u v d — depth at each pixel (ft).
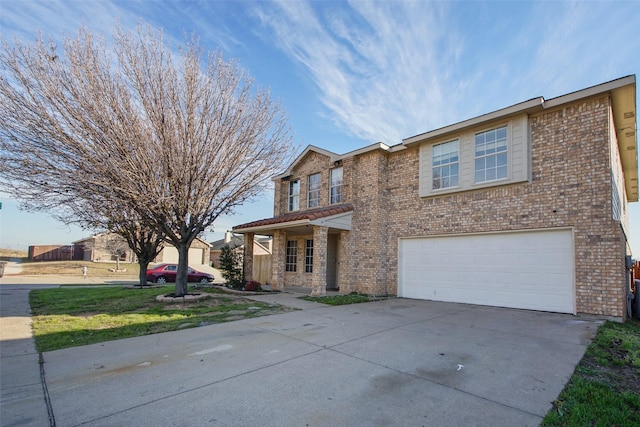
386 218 41.65
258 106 34.55
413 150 40.01
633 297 32.01
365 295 39.68
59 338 19.29
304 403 11.01
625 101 27.40
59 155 25.86
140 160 27.71
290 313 27.50
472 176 33.81
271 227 43.70
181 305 31.24
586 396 11.30
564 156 28.09
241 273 47.62
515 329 21.61
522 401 11.10
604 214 25.67
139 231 50.16
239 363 14.98
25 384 12.62
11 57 24.26
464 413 10.31
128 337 19.69
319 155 49.88
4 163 24.85
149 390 12.05
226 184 33.58
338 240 48.83
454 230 34.96
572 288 26.89
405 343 18.28
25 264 110.11
